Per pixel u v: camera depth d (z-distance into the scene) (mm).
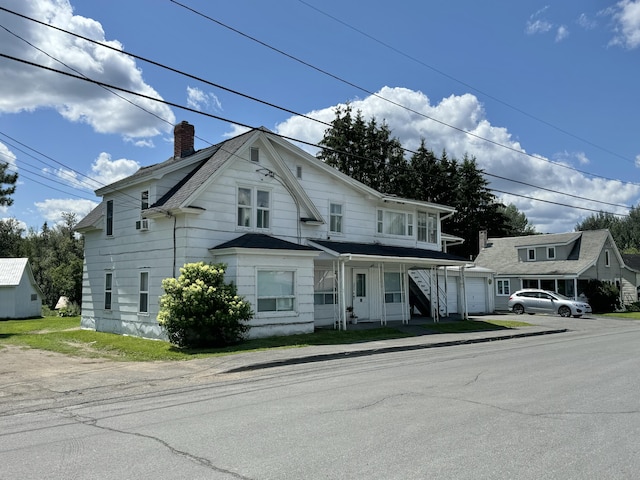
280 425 6562
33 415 7684
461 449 5449
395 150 51906
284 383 9906
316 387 9305
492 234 56812
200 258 17359
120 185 20750
